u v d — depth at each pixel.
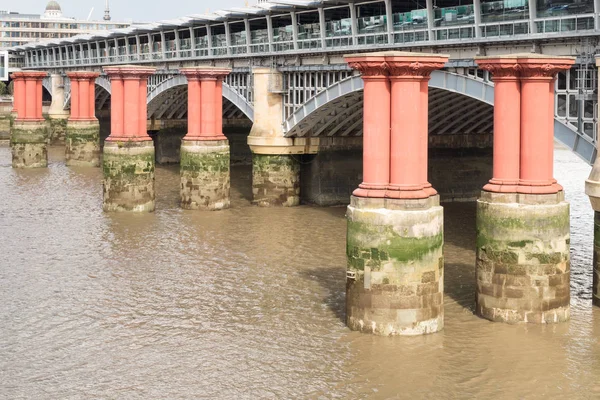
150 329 26.67
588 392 21.73
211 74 48.41
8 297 30.25
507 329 25.97
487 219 26.48
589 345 24.77
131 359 24.08
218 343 25.31
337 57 46.91
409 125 24.14
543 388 21.97
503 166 26.28
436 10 40.00
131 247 38.66
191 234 41.78
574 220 44.44
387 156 24.52
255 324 27.03
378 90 24.25
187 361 23.91
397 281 24.80
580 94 31.28
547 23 33.81
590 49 31.44
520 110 26.00
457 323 26.52
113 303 29.50
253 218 46.50
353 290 25.59
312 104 47.84
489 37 35.62
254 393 21.72
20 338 25.84
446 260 35.69
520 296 26.20
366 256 25.00
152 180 48.75
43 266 34.91
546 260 26.03
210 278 32.91
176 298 30.09
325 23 48.41
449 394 21.62
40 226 43.69
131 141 47.81
